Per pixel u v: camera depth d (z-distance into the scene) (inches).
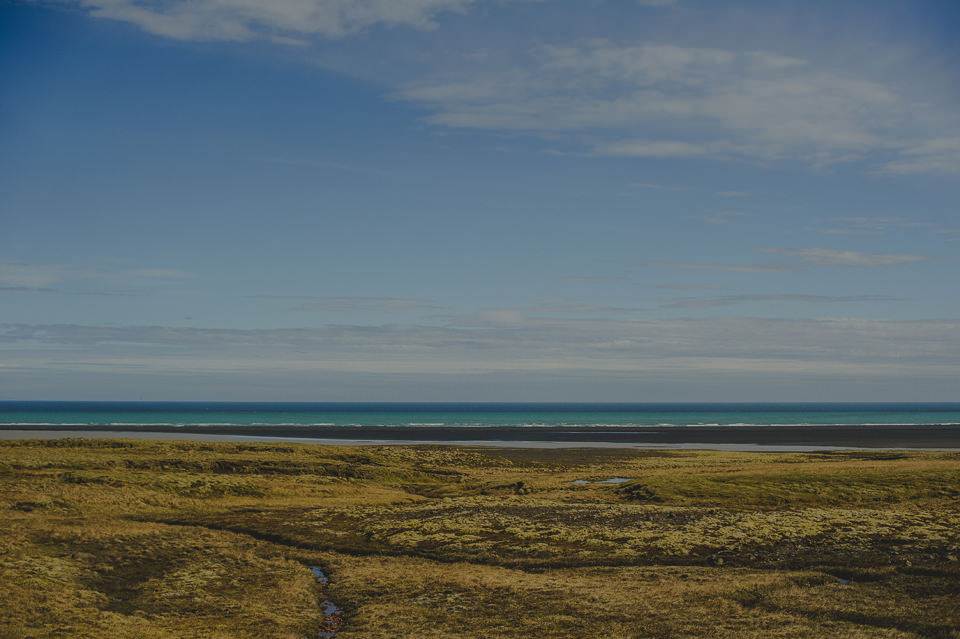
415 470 4244.6
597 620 1230.3
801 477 3063.5
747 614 1253.1
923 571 1531.7
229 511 2586.1
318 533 2146.9
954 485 2812.5
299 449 4589.1
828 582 1494.8
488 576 1581.0
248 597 1422.2
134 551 1716.3
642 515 2306.8
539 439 7647.6
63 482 2800.2
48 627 1106.7
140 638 1101.1
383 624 1234.6
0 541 1659.7
